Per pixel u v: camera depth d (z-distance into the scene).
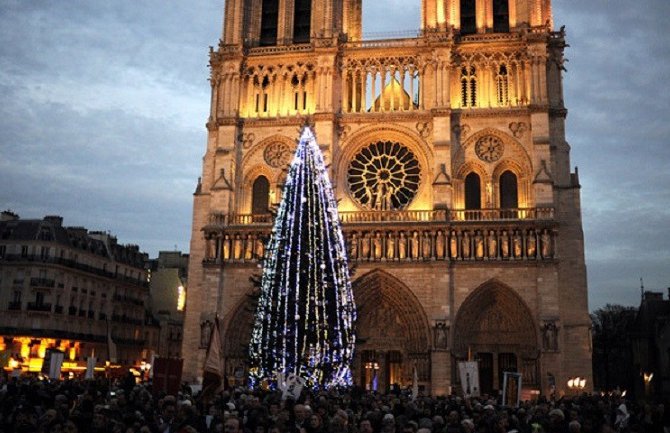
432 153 89.31
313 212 70.06
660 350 113.94
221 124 94.31
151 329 130.00
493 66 91.06
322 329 66.94
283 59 95.88
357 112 92.75
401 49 93.19
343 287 69.88
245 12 99.31
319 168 71.88
